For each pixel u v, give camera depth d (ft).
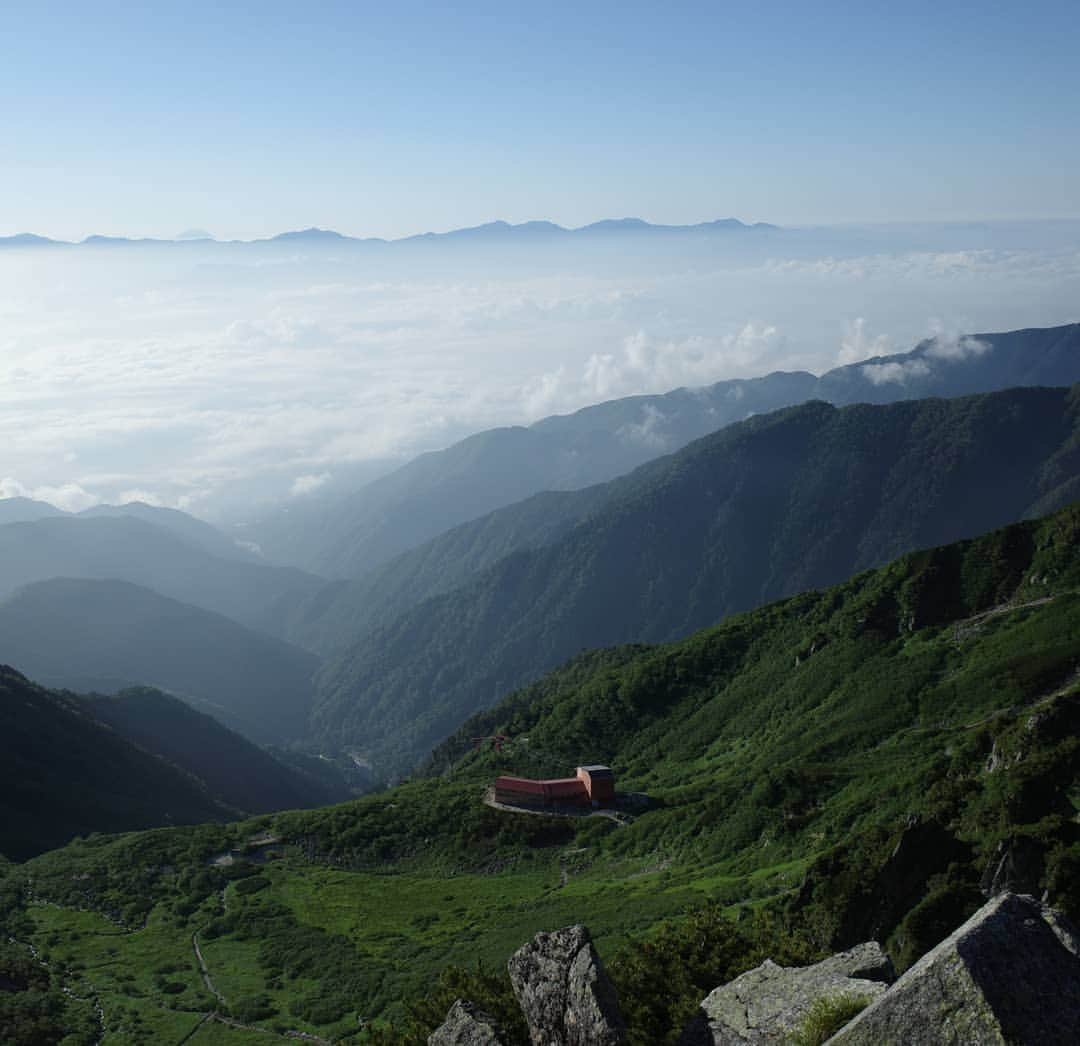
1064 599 396.78
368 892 344.49
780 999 68.95
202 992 270.67
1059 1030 44.93
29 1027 241.35
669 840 334.85
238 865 374.43
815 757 367.66
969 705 359.05
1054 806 175.22
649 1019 99.14
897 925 160.86
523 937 258.57
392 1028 129.59
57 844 462.19
